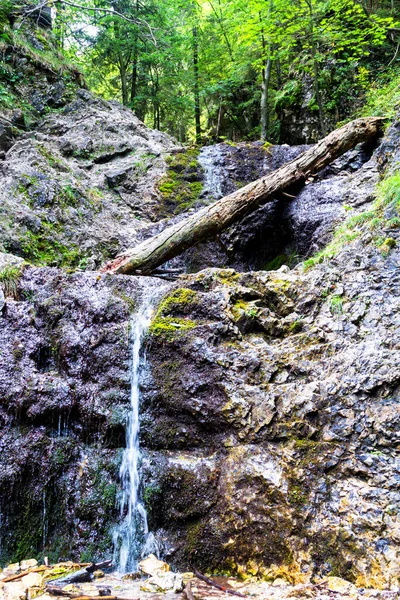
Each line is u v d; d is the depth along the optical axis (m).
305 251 5.77
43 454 3.49
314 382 3.18
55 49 11.48
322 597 2.38
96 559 3.21
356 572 2.53
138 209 7.82
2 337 3.87
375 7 9.49
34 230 6.06
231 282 4.00
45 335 4.01
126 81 16.33
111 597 2.48
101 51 14.69
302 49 10.65
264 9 9.16
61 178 7.12
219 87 13.42
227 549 2.95
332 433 2.96
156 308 3.82
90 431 3.61
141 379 3.56
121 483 3.40
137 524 3.24
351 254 3.98
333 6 8.59
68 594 2.56
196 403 3.35
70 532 3.33
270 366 3.36
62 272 4.38
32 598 2.52
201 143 15.26
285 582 2.69
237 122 14.81
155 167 8.41
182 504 3.16
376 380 2.99
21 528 3.31
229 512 3.01
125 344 3.71
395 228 3.94
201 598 2.48
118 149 8.94
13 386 3.64
